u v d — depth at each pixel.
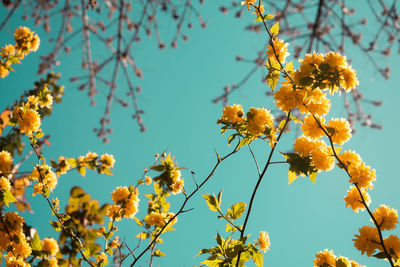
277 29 1.85
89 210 1.54
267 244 1.87
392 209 1.73
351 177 1.76
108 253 1.93
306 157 1.81
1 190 1.82
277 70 1.83
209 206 1.87
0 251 1.78
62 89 2.09
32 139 1.95
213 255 1.81
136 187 2.00
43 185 1.90
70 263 1.60
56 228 1.85
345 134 1.79
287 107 1.80
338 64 1.72
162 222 2.01
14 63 2.05
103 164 1.95
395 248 1.72
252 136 1.86
